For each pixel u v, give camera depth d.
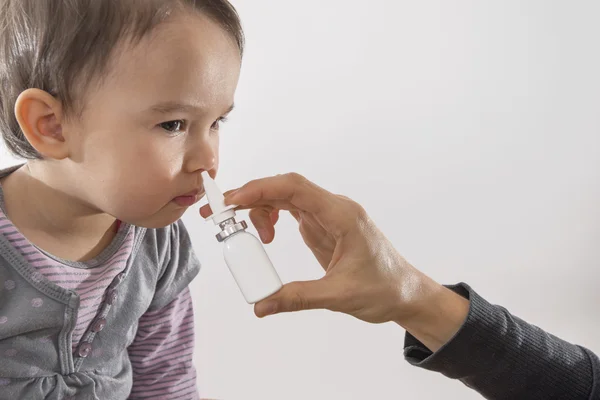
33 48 0.66
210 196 0.66
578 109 1.25
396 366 1.30
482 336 0.69
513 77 1.26
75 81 0.65
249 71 1.31
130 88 0.64
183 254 0.83
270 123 1.31
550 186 1.26
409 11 1.26
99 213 0.73
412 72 1.27
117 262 0.75
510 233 1.28
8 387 0.72
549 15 1.24
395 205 1.30
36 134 0.66
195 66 0.64
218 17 0.66
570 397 0.70
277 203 0.69
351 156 1.30
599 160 1.25
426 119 1.28
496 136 1.27
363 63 1.28
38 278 0.70
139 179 0.65
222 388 1.33
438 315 0.69
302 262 1.30
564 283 1.27
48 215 0.71
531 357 0.70
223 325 1.34
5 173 0.73
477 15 1.26
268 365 1.32
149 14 0.63
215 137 0.68
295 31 1.29
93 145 0.66
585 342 1.25
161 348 0.84
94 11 0.64
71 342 0.74
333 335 1.31
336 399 1.31
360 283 0.65
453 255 1.29
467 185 1.28
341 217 0.65
